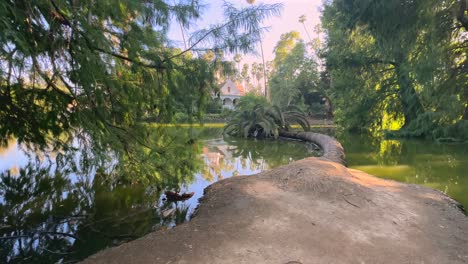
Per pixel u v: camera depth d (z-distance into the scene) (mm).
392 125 19062
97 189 5242
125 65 3996
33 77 3432
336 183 4516
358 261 2525
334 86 20344
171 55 4160
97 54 3266
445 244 2885
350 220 3404
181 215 4070
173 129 4762
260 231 3066
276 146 13125
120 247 2695
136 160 4523
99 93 3531
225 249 2660
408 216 3594
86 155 4523
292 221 3344
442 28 11734
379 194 4371
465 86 13141
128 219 3912
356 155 9875
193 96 4309
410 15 11109
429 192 4785
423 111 15477
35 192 5059
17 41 2307
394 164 8055
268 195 4254
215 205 4008
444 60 11953
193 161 4977
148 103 4359
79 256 2891
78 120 3777
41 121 3971
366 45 17781
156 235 2967
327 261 2510
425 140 14664
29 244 3135
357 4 12641
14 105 3830
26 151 4867
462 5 10812
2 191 5105
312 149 11969
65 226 3637
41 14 2824
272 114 17547
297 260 2508
